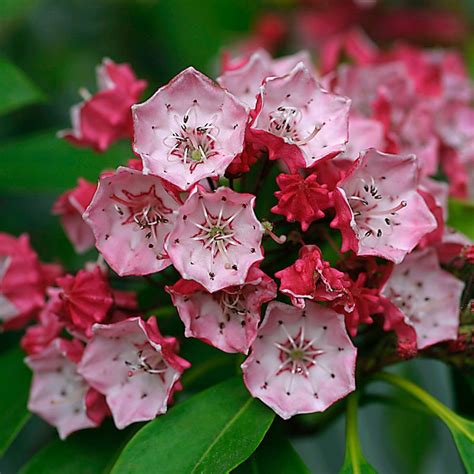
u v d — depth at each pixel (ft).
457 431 1.17
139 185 1.14
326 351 1.15
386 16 1.77
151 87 1.60
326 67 1.44
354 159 1.19
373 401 1.28
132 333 1.15
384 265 1.17
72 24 1.68
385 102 1.29
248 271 1.11
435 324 1.19
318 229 1.18
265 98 1.15
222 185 1.19
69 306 1.17
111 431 1.22
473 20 1.84
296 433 1.31
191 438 1.14
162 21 1.67
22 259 1.26
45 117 1.63
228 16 1.71
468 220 1.30
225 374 1.27
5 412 1.26
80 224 1.29
